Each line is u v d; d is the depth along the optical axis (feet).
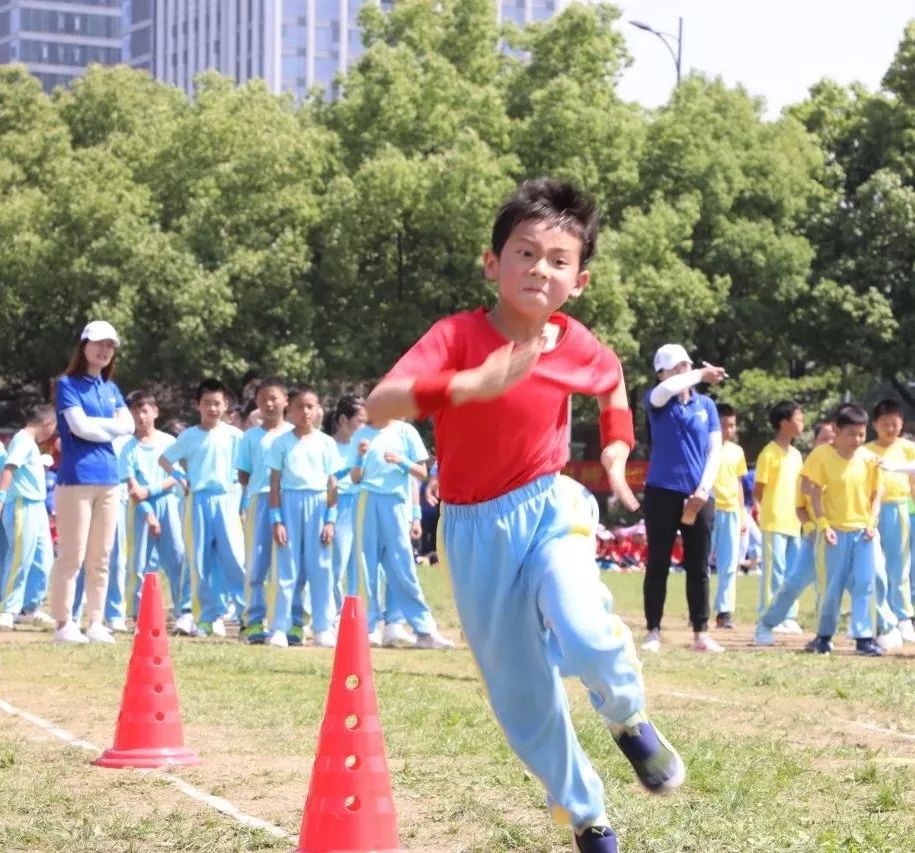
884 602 50.55
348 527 52.24
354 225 129.29
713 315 136.87
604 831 17.25
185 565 53.78
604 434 17.44
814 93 158.61
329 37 445.78
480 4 141.90
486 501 16.58
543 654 16.80
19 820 21.88
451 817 22.00
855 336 144.25
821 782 24.97
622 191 138.62
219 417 53.67
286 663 42.19
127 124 171.01
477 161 127.24
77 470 46.78
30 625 56.24
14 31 578.66
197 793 23.93
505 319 16.71
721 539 61.11
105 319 129.59
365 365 132.98
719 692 37.42
